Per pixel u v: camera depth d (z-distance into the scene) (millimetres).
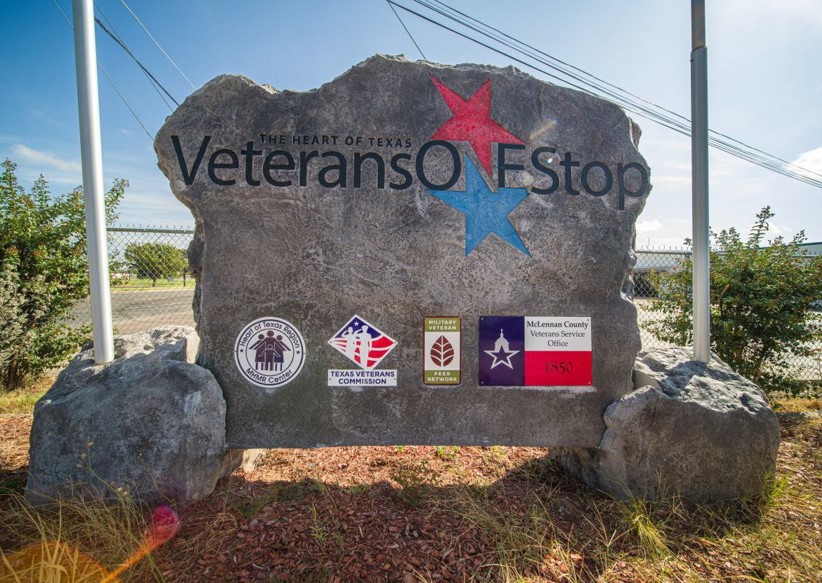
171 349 2834
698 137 3240
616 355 2963
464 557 2164
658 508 2660
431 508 2580
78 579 1919
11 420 3994
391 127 2873
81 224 5781
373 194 2844
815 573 2166
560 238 2947
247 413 2783
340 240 2822
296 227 2803
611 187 3008
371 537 2279
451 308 2867
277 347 2791
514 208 2926
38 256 5383
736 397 2854
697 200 3236
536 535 2359
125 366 2695
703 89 3238
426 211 2871
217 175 2787
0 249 5348
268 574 1992
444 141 2902
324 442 2799
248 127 2809
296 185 2809
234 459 2949
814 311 4879
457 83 2928
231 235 2787
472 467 3217
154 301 9172
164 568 2023
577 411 2922
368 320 2826
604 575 2123
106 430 2510
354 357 2818
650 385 2926
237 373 2785
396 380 2836
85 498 2461
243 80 2830
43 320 5590
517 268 2916
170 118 2789
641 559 2238
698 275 3219
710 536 2447
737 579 2121
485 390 2873
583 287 2953
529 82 2980
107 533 2137
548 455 3473
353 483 2893
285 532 2291
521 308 2912
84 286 5836
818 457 3527
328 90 2855
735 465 2748
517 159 2947
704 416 2734
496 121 2941
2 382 5281
